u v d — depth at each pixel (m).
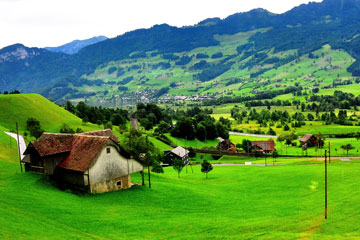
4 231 33.03
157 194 63.34
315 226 45.00
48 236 34.72
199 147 189.12
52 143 63.00
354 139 185.25
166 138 191.75
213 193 71.69
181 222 46.78
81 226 41.09
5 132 118.44
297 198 64.81
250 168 112.12
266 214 53.31
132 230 41.88
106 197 56.91
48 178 60.34
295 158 137.88
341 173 83.38
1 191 47.72
